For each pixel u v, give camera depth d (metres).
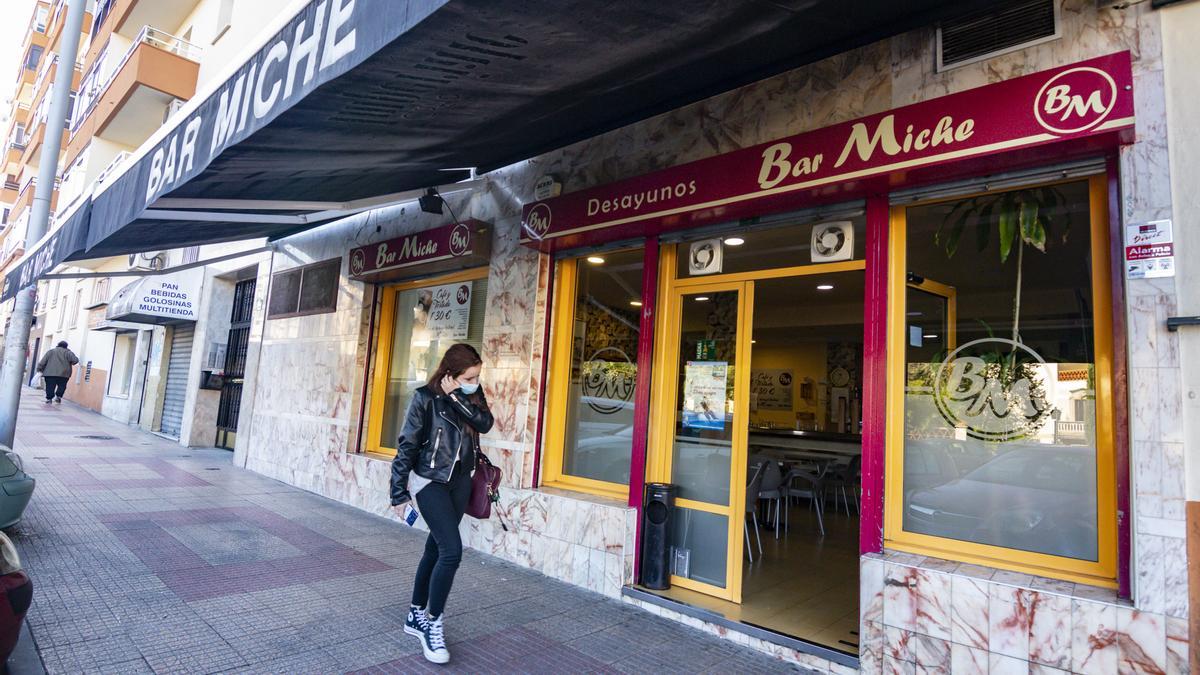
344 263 8.16
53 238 6.92
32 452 9.61
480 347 6.43
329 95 3.12
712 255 4.72
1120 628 2.71
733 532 4.42
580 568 4.83
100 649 3.33
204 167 3.92
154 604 3.98
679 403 4.80
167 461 9.79
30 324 7.48
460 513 3.66
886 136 3.45
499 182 6.09
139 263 14.91
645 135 4.89
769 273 4.39
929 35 3.56
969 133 3.18
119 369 18.02
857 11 3.35
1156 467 2.72
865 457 3.63
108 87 15.38
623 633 4.00
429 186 6.20
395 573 4.92
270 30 3.41
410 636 3.74
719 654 3.78
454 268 6.68
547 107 4.25
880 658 3.31
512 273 5.81
